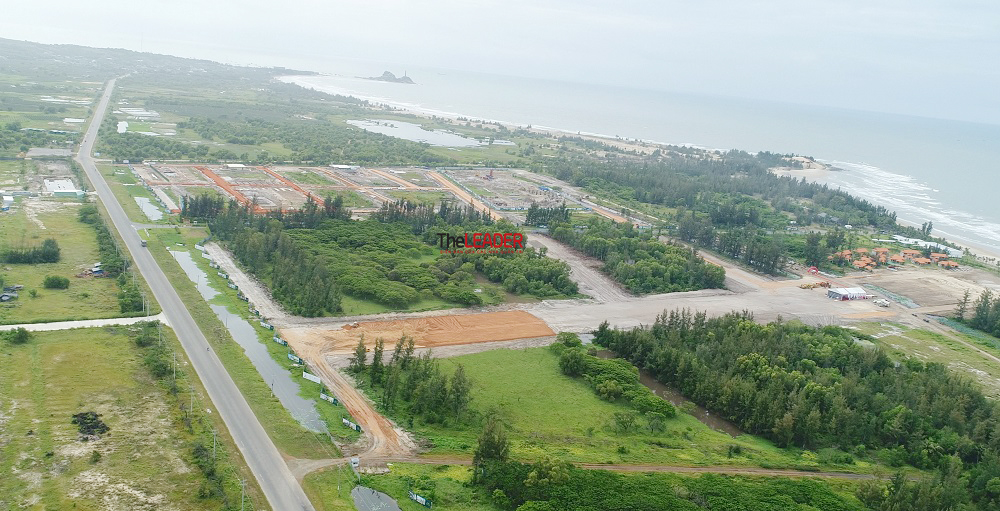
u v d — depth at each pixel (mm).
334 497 112688
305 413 139875
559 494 114125
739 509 116062
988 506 128500
